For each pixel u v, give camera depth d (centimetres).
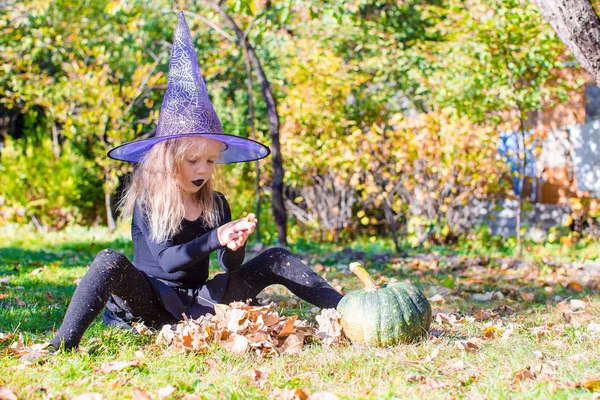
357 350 331
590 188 1014
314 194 1104
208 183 380
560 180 1084
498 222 1077
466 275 706
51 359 305
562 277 677
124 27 1268
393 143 950
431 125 926
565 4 452
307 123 1078
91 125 1198
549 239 930
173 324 368
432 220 957
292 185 1106
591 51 454
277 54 1281
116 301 367
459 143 910
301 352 331
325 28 1153
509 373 291
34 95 1280
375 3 1240
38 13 1082
